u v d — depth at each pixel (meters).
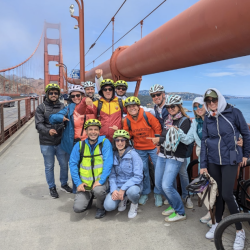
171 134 2.77
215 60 3.47
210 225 2.86
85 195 3.17
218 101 2.39
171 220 3.01
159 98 3.30
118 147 3.14
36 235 2.76
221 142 2.44
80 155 3.18
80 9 10.80
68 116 3.53
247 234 2.66
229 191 2.45
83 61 10.98
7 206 3.47
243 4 2.41
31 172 4.94
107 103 3.55
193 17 3.17
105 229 2.88
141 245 2.56
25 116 11.65
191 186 2.54
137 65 5.55
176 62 4.10
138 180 3.10
